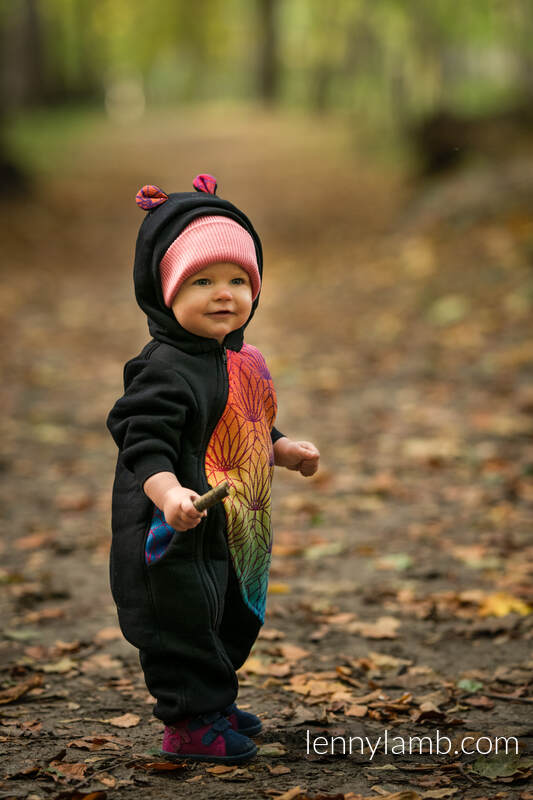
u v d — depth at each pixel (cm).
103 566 838
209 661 436
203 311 432
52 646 649
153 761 457
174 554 423
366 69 5491
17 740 488
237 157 4906
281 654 626
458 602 715
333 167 4538
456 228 2327
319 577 790
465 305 1794
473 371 1462
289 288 2259
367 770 453
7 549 881
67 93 7375
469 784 438
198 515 394
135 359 443
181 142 5450
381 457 1133
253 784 432
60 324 2038
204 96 10425
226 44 8569
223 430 440
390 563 809
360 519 941
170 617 429
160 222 438
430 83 4719
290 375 1548
